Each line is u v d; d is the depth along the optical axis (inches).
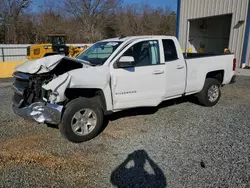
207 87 210.5
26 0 1309.1
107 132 158.4
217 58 216.4
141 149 134.3
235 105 222.2
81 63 153.4
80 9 1378.0
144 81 163.2
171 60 180.2
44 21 1338.6
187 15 603.2
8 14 1268.5
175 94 187.2
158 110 205.6
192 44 636.1
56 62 143.6
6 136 150.6
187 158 123.7
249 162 119.0
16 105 151.5
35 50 617.6
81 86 136.8
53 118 132.8
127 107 161.5
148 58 167.8
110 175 109.9
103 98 149.9
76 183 104.0
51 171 113.1
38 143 141.7
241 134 153.6
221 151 130.7
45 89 133.6
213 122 176.2
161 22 1574.8
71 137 138.8
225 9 499.8
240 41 477.7
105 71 146.9
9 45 836.6
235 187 100.0
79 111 140.7
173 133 156.1
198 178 106.5
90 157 126.1
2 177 108.1
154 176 108.7
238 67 487.5
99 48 175.6
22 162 120.7
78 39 1374.3
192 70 195.0
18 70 150.6
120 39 173.8
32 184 103.3
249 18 452.4
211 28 661.9
